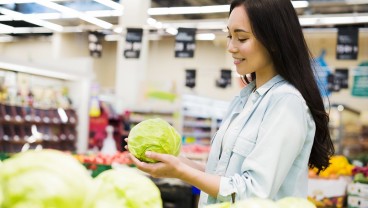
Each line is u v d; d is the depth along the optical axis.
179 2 11.62
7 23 14.79
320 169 1.81
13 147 6.54
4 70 6.66
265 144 1.51
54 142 7.21
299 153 1.64
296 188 1.64
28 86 7.02
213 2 11.66
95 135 8.48
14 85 6.77
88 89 7.85
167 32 13.89
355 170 4.16
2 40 18.25
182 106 9.48
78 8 11.80
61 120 7.35
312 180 3.85
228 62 17.34
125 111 9.71
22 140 6.67
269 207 0.87
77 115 7.74
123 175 0.88
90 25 14.89
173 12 11.85
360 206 3.65
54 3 11.27
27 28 15.41
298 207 0.96
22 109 6.78
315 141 1.74
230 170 1.68
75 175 0.68
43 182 0.64
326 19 10.85
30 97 7.02
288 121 1.54
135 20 11.23
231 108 2.00
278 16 1.61
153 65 17.97
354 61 15.70
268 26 1.61
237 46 1.68
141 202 0.85
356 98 15.88
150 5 11.59
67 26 15.11
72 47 16.95
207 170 1.88
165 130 1.63
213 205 1.01
